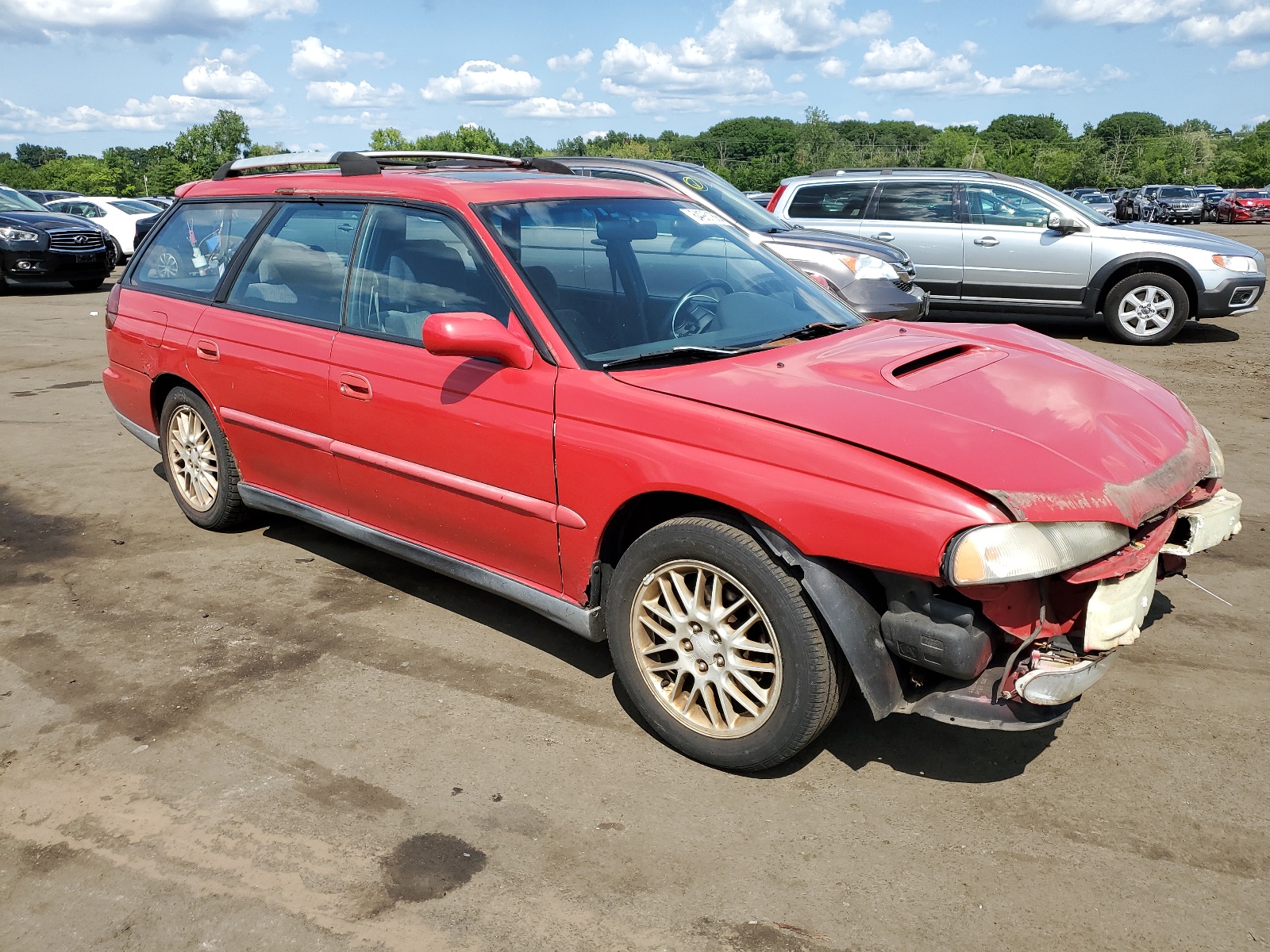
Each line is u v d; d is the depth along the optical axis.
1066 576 2.44
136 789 2.82
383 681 3.43
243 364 4.16
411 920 2.30
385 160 4.52
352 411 3.69
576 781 2.83
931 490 2.41
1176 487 2.72
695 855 2.51
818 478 2.53
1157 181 112.00
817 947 2.20
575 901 2.35
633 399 2.89
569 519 3.04
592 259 3.43
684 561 2.81
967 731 3.06
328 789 2.81
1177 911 2.28
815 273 8.45
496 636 3.76
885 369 2.96
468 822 2.66
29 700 3.33
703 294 3.51
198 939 2.26
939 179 10.98
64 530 4.96
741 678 2.77
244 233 4.37
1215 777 2.79
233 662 3.57
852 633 2.54
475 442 3.26
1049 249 10.38
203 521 4.85
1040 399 2.86
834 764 2.90
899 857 2.49
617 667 3.06
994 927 2.25
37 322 12.41
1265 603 3.89
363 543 3.94
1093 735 3.01
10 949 2.24
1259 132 136.12
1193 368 8.73
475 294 3.34
